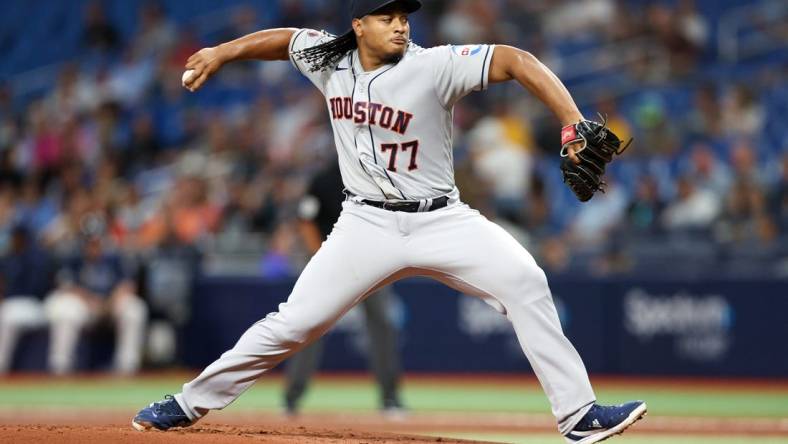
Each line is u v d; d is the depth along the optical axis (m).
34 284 48.88
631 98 59.09
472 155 52.06
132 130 61.53
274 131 58.34
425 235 17.05
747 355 44.75
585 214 51.38
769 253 45.47
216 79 65.25
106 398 38.47
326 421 29.67
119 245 51.62
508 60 16.27
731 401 37.28
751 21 64.19
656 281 45.53
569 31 63.75
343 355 47.44
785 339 44.44
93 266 48.34
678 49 60.78
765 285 44.75
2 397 38.97
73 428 17.78
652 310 45.50
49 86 70.75
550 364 17.02
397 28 16.53
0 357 48.56
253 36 18.03
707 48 63.59
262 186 53.09
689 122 56.22
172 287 48.53
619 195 51.78
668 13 61.34
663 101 58.56
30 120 64.69
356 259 17.19
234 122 60.03
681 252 46.25
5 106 66.81
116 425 19.22
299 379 31.44
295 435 18.30
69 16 73.75
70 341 47.75
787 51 63.22
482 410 34.34
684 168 53.16
